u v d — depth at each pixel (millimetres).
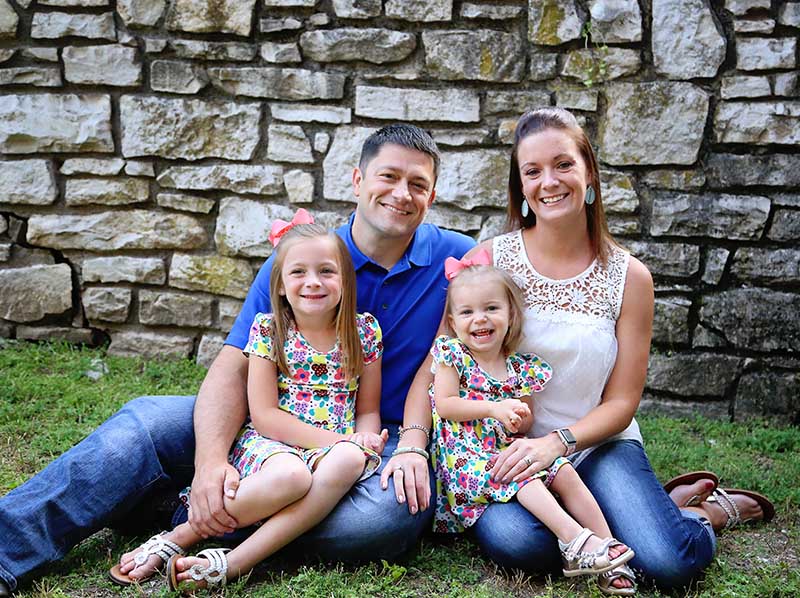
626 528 2344
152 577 2275
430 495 2424
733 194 3869
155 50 4047
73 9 4047
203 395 2525
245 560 2234
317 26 3975
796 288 3859
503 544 2328
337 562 2352
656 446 3484
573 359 2531
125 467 2346
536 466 2369
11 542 2186
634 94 3850
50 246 4215
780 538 2727
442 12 3900
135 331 4273
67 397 3596
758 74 3785
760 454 3531
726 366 3906
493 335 2465
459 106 3945
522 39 3895
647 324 2607
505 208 3992
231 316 4199
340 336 2512
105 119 4094
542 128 2516
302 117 4031
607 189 3920
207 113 4066
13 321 4273
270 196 4109
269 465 2289
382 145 2580
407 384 2732
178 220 4164
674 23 3793
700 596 2254
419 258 2727
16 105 4113
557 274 2621
